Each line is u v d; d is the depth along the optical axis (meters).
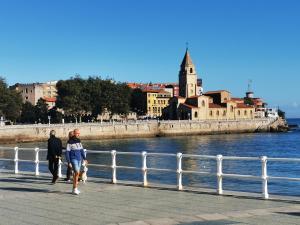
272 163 56.62
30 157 70.94
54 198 19.02
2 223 14.16
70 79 168.50
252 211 15.55
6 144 120.81
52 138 24.02
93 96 167.88
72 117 182.25
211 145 110.81
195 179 39.38
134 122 156.38
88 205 17.20
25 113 187.88
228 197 18.72
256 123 192.50
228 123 184.00
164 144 117.25
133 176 41.12
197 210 15.88
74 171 20.09
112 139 146.75
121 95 175.25
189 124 172.50
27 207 16.95
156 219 14.38
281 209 15.89
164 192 20.25
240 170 47.97
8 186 23.02
